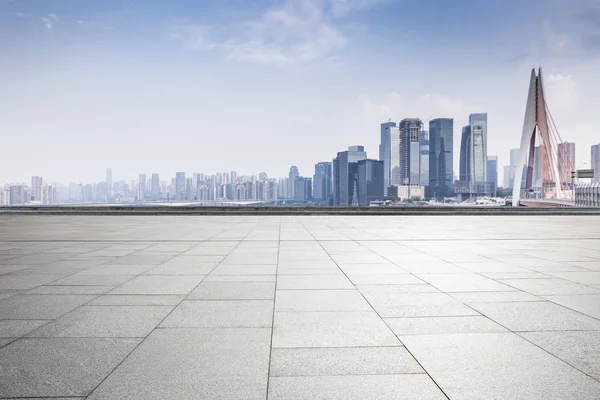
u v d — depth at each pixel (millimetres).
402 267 9164
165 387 3455
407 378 3648
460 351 4262
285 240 14625
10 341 4516
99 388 3434
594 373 3736
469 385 3514
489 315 5508
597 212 35312
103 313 5590
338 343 4484
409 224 23156
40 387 3449
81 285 7316
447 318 5379
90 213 33750
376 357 4109
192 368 3830
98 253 11305
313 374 3723
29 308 5832
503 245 13227
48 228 19875
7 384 3500
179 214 33344
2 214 33344
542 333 4797
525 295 6605
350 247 12680
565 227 20984
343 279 7852
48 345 4398
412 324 5133
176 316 5457
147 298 6402
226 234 16875
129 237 15609
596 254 11203
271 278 7941
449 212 34188
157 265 9391
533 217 31359
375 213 33781
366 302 6168
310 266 9273
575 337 4668
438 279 7859
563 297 6477
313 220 27000
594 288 7102
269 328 4969
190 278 7934
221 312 5637
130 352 4207
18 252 11484
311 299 6348
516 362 3979
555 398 3285
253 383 3539
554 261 10016
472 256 10820
